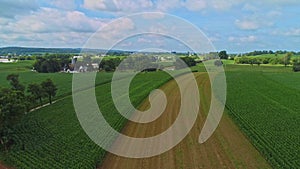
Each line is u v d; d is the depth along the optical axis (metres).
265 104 70.31
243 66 189.50
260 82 114.62
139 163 36.03
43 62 160.12
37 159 36.34
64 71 164.75
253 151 39.78
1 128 41.00
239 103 71.12
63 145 41.47
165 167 34.72
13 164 36.19
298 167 33.97
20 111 42.19
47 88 73.44
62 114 61.84
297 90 95.94
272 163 34.62
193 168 34.38
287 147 40.19
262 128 49.09
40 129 50.25
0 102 40.66
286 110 63.91
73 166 33.91
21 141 43.66
